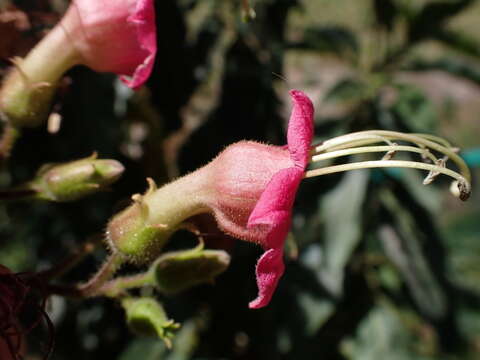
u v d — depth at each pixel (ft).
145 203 0.33
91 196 0.54
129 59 0.34
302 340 0.53
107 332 0.59
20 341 0.33
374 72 0.56
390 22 0.55
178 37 0.53
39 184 0.34
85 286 0.35
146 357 0.53
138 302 0.35
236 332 0.56
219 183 0.31
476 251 0.66
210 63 0.55
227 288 0.55
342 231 0.51
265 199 0.27
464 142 1.16
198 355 0.56
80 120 0.49
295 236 0.51
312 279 0.51
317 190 0.52
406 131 0.52
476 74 0.56
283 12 0.55
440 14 0.54
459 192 0.33
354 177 0.52
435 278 0.54
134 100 0.52
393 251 0.54
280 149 0.31
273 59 0.55
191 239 0.52
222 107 0.54
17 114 0.34
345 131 0.53
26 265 0.63
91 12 0.33
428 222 0.54
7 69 0.37
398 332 0.56
